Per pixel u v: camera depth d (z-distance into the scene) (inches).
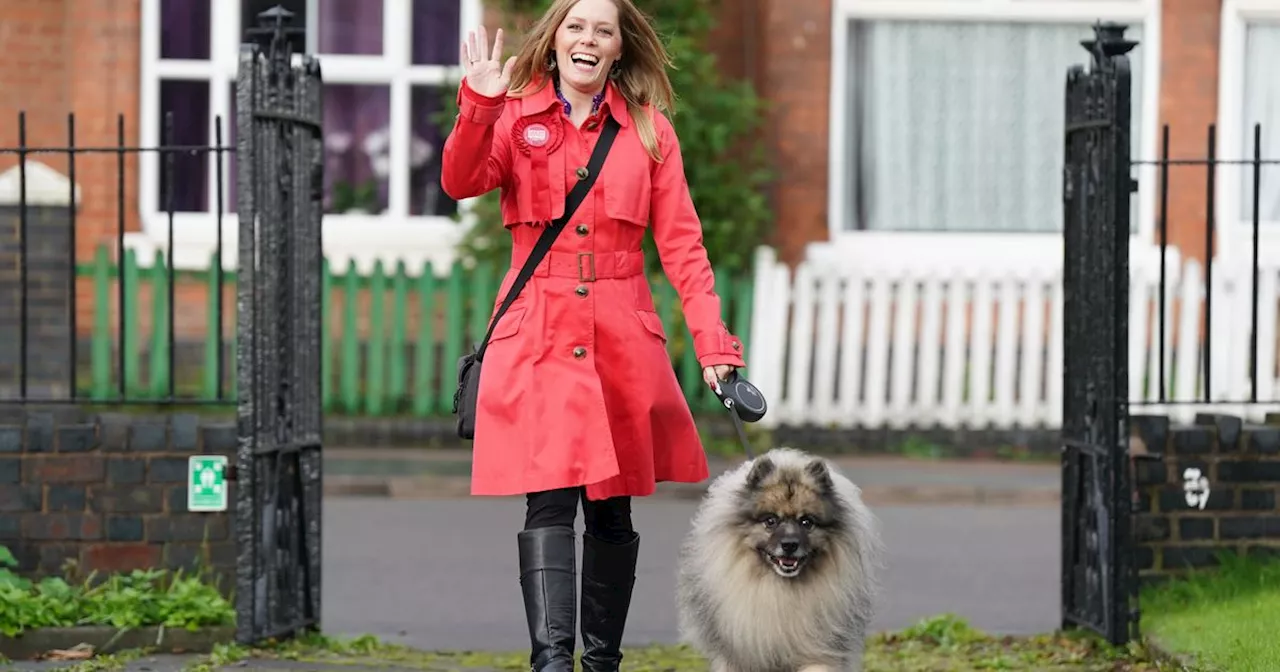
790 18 856.9
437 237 871.1
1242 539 450.9
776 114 860.0
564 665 298.4
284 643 409.4
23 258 437.7
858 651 345.7
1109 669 393.7
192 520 432.5
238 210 394.9
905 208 879.7
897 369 828.0
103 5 847.7
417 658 410.3
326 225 868.0
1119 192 404.5
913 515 682.2
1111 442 407.8
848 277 823.7
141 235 844.6
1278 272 789.2
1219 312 788.6
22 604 403.2
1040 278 821.2
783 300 817.5
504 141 314.5
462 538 613.3
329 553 581.9
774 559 328.5
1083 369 430.6
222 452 433.7
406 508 680.4
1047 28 879.7
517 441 307.7
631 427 316.5
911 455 822.5
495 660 410.0
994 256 865.5
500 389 310.5
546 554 305.9
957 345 823.7
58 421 442.3
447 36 881.5
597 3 314.2
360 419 821.9
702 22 817.5
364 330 854.5
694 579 347.9
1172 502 448.8
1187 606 433.7
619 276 317.1
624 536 331.9
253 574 398.3
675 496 721.6
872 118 877.8
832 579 335.6
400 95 876.6
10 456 429.7
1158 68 863.1
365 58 877.2
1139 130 866.8
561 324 311.7
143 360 840.3
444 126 854.5
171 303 438.3
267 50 411.5
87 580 423.5
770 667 340.5
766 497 332.5
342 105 879.1
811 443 825.5
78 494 430.6
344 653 411.8
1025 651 421.7
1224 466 450.0
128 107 850.8
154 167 854.5
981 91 879.7
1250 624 397.1
